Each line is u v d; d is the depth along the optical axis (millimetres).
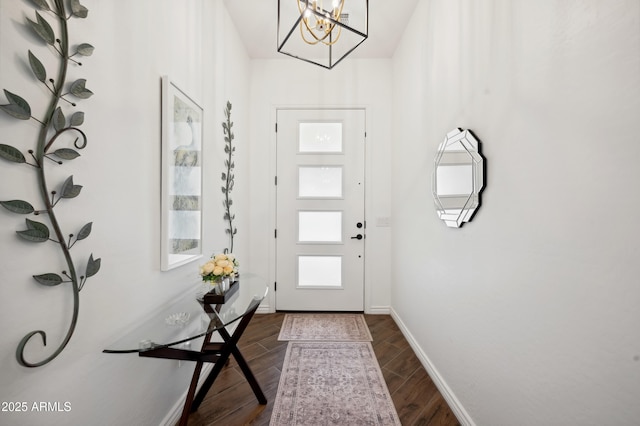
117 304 1045
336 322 2703
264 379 1791
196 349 1617
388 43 2682
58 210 811
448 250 1634
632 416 674
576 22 816
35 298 751
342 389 1696
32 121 741
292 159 2957
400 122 2627
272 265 2949
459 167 1467
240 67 2586
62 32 808
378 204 2939
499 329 1165
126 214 1090
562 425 858
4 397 688
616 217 706
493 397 1203
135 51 1137
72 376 861
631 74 673
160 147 1313
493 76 1218
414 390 1702
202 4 1780
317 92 2943
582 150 795
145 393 1218
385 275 2934
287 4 2162
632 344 675
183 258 1499
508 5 1120
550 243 906
